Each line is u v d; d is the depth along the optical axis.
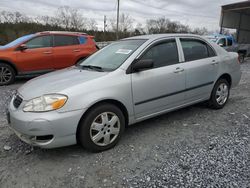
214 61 4.63
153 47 3.83
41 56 7.75
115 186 2.55
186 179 2.62
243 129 3.94
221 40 13.20
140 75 3.54
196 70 4.27
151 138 3.66
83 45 8.60
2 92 6.52
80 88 3.05
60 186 2.57
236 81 5.25
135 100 3.51
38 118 2.83
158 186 2.52
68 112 2.92
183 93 4.14
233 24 22.11
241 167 2.80
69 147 3.41
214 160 2.97
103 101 3.22
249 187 2.45
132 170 2.83
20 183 2.63
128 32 46.88
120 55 3.77
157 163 2.96
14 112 3.05
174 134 3.79
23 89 3.35
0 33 32.75
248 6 18.25
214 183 2.53
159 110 3.88
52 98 2.91
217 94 4.86
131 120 3.57
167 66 3.89
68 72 3.78
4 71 7.39
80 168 2.89
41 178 2.71
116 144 3.45
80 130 3.09
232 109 4.99
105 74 3.34
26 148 3.39
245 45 15.50
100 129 3.20
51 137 2.92
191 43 4.41
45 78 3.62
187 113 4.75
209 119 4.43
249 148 3.27
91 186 2.56
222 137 3.64
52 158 3.13
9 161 3.06
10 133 3.87
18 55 7.43
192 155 3.12
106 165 2.95
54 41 8.05
